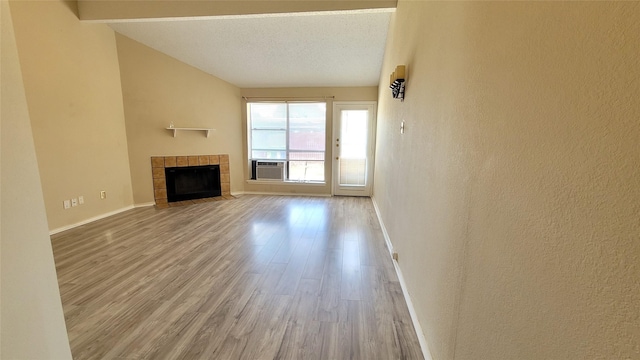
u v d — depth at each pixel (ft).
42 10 10.17
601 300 1.51
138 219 13.08
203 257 9.06
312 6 9.64
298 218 13.79
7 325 2.25
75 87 11.51
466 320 3.30
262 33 12.73
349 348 5.14
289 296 6.85
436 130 4.65
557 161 1.84
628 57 1.35
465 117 3.47
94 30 12.23
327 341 5.32
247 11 9.93
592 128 1.57
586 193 1.60
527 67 2.20
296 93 18.89
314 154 19.69
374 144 18.63
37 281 2.48
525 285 2.16
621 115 1.39
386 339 5.39
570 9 1.74
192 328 5.64
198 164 17.12
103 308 6.27
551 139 1.90
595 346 1.54
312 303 6.56
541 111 2.01
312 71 16.48
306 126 19.47
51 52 10.53
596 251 1.53
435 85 4.76
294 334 5.50
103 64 12.78
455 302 3.66
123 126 14.08
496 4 2.74
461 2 3.67
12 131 2.23
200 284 7.37
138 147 14.74
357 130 18.89
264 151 20.10
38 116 10.25
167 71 15.16
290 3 9.71
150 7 10.56
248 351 5.05
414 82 6.39
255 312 6.19
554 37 1.88
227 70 16.67
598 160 1.53
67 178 11.34
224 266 8.45
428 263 4.96
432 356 4.59
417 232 5.82
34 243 2.44
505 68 2.55
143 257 8.97
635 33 1.32
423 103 5.52
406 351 5.08
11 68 2.20
